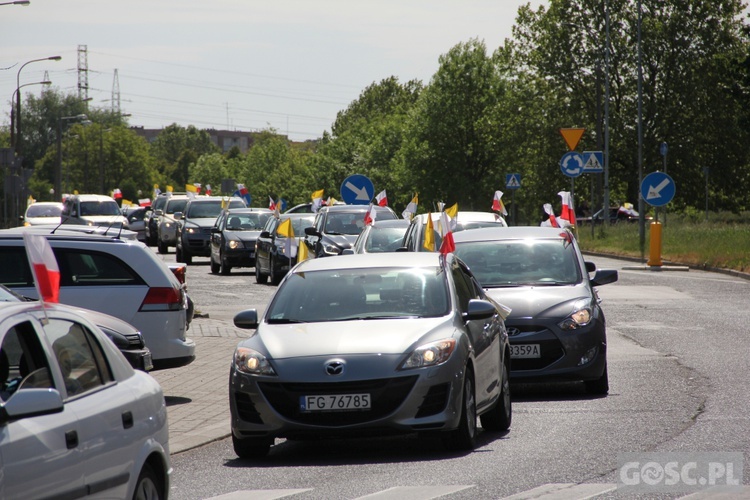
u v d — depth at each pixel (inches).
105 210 5787.4
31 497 605.6
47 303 731.4
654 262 4047.7
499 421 1274.6
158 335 1549.0
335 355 1111.6
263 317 1236.5
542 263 1683.1
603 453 1092.5
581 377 1498.5
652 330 2266.2
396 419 1091.9
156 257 1587.1
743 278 3649.1
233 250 4239.7
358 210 3612.2
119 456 712.4
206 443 1257.4
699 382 1582.2
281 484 1003.3
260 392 1111.6
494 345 1269.7
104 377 744.3
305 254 2251.5
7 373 656.4
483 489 939.3
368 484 982.4
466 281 1334.9
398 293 1232.8
